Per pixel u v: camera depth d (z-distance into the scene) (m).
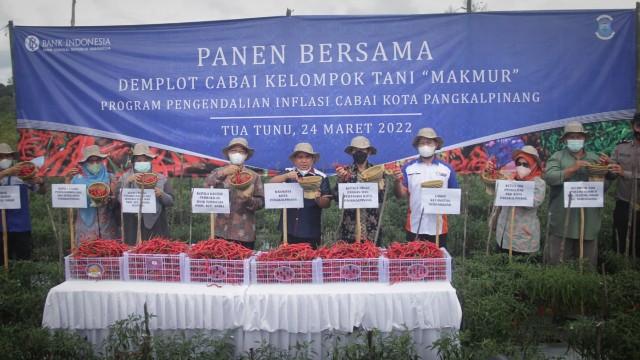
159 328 3.99
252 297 3.94
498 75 6.19
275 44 6.27
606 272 5.48
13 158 6.30
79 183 5.96
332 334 3.93
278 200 4.75
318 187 4.92
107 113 6.43
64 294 4.04
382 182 5.83
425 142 5.54
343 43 6.23
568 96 6.18
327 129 6.33
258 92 6.33
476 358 3.68
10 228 6.12
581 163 5.36
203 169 6.45
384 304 3.92
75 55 6.39
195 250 4.20
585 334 3.85
